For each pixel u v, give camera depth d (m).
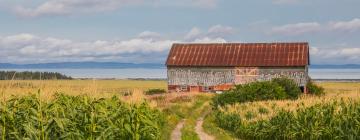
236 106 39.53
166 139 26.16
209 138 28.66
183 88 71.31
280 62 68.12
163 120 31.20
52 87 16.59
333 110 23.67
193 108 49.72
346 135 20.84
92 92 18.22
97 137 12.80
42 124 11.77
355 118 21.27
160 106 44.31
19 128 11.88
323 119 23.55
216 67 70.12
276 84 50.25
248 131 29.03
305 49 69.62
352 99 27.66
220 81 69.94
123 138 15.68
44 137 11.74
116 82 126.94
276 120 26.97
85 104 14.29
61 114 13.30
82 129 13.05
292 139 24.95
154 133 18.50
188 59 71.88
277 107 32.50
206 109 51.03
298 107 28.22
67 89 17.47
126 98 25.39
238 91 48.91
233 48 73.12
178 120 38.28
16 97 13.45
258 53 71.00
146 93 73.69
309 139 23.77
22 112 12.27
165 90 75.81
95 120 13.36
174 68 71.62
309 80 69.69
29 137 11.58
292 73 67.44
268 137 27.25
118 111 15.88
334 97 32.41
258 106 37.16
